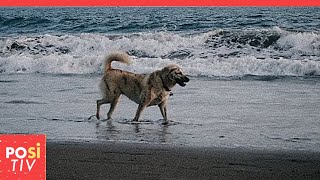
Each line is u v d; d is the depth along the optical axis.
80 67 15.83
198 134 7.28
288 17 23.64
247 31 17.25
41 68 16.00
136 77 8.52
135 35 18.28
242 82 12.82
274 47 16.69
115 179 4.86
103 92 8.66
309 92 11.14
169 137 7.06
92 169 5.25
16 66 16.19
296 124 8.00
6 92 11.62
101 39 18.16
